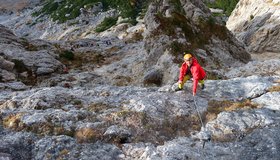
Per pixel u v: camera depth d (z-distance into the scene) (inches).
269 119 454.3
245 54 1504.7
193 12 1518.2
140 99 526.9
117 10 4180.6
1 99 582.2
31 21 4931.1
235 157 393.7
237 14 2751.0
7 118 490.9
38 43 1635.1
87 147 420.2
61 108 521.7
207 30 1443.2
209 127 452.8
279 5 2154.3
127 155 407.8
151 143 430.6
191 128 460.8
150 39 1342.3
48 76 1250.6
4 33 1533.0
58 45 1785.2
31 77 1211.9
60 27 4315.9
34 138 439.8
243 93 548.4
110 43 1961.1
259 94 531.2
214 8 3969.0
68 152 408.5
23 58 1282.0
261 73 1053.8
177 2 1494.8
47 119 474.9
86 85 1196.5
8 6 6402.6
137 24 3531.0
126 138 437.4
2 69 1133.7
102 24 3880.4
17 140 435.5
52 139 431.8
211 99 529.3
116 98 552.7
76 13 4416.8
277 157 383.9
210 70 1102.4
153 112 482.9
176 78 1048.2
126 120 467.2
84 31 3961.6
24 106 528.7
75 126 460.4
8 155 407.8
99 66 1501.0
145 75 1194.6
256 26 2164.1
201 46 1350.9
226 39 1470.2
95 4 4402.1
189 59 500.7
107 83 1246.9
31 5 6407.5
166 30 1323.8
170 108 496.7
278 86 543.8
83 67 1481.3
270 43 1988.2
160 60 1235.2
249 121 455.8
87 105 529.7
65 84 1171.9
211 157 393.1
